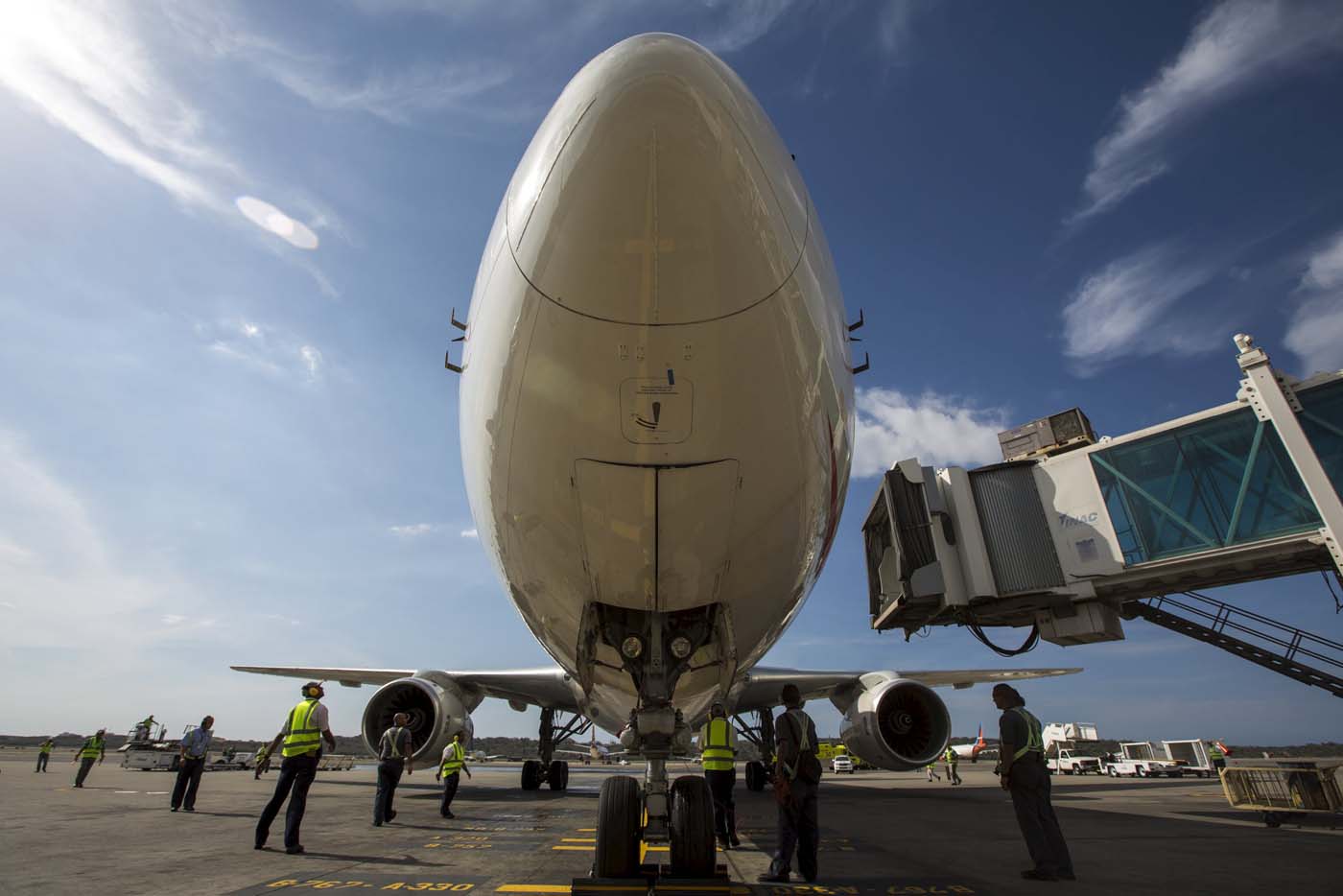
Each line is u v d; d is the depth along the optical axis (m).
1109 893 5.45
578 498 4.68
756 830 10.24
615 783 5.32
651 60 4.08
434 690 12.88
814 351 4.56
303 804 7.47
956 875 6.26
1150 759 45.41
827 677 15.03
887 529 18.11
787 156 4.70
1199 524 13.55
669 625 5.95
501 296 4.48
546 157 4.21
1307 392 12.80
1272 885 5.80
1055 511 15.23
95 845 7.66
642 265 3.95
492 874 6.05
